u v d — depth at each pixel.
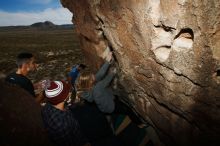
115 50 4.64
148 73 3.95
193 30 2.73
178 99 3.51
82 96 4.74
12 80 4.46
